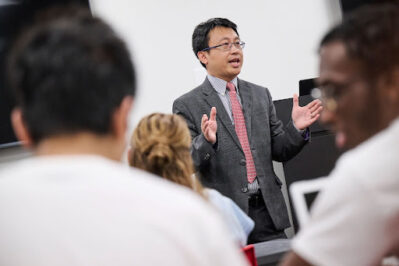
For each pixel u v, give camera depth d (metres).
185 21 6.12
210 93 4.36
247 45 6.22
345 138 1.57
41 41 1.15
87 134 1.15
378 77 1.48
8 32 5.22
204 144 3.94
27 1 5.30
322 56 1.57
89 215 1.07
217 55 4.33
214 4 6.18
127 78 1.18
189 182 2.62
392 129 1.38
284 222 4.23
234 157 4.20
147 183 1.14
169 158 2.60
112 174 1.12
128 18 5.97
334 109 1.54
